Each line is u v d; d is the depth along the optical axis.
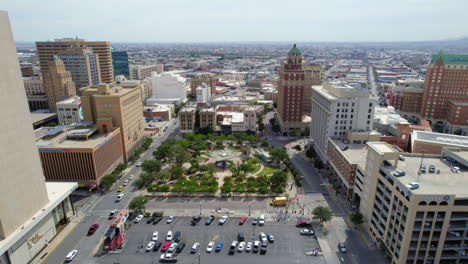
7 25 104.88
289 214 143.75
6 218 103.62
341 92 186.25
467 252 104.69
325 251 118.38
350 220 137.00
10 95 105.75
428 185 104.75
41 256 115.94
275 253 117.12
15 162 107.69
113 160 188.62
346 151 169.88
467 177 112.38
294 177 179.62
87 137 176.12
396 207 107.62
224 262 112.00
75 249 119.62
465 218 99.88
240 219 138.88
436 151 160.12
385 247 115.25
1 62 102.00
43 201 122.94
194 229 131.88
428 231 100.69
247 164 190.75
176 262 111.75
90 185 164.88
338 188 168.38
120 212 132.25
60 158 163.12
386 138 187.62
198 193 163.12
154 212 143.75
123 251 117.94
